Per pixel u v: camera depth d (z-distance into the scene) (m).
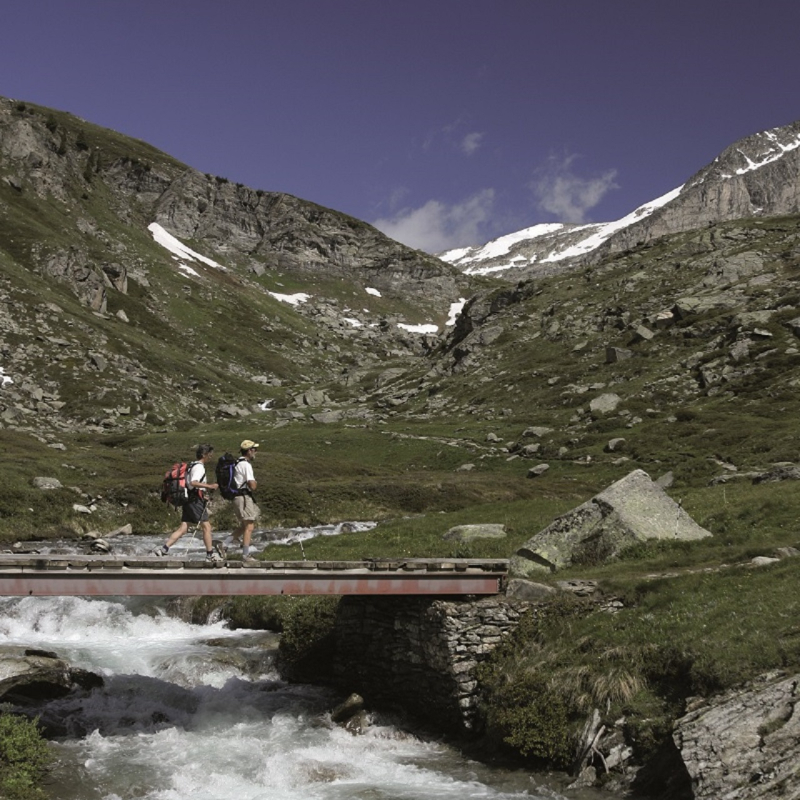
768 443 56.88
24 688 19.78
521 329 122.75
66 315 137.75
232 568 19.39
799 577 18.86
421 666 20.11
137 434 96.56
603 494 26.00
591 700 16.77
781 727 13.41
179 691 21.30
